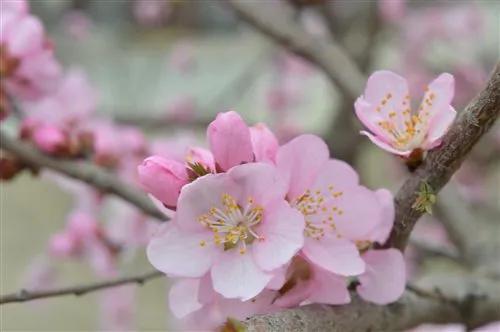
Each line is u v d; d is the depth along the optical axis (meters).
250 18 0.70
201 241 0.41
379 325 0.44
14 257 1.48
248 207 0.41
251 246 0.41
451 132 0.42
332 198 0.43
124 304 1.01
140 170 0.41
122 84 1.33
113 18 1.41
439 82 0.43
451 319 0.48
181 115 1.14
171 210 0.42
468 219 0.72
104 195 0.68
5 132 0.54
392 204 0.43
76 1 1.31
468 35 1.20
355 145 1.03
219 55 1.50
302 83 1.24
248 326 0.39
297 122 1.27
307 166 0.42
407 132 0.42
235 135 0.41
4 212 1.61
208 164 0.42
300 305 0.42
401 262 0.43
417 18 1.21
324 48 0.72
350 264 0.42
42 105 0.60
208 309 0.43
